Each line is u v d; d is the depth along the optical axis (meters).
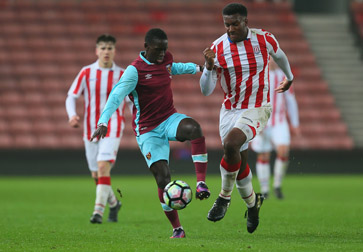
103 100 28.91
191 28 86.81
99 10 87.06
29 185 57.31
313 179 67.69
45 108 75.94
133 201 40.91
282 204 37.91
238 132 20.42
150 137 20.98
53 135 73.75
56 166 70.00
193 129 20.05
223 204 20.97
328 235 22.19
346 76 86.12
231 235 22.48
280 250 17.58
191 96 78.81
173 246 18.56
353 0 93.56
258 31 21.50
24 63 79.81
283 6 92.00
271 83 43.34
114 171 70.69
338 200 41.41
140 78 20.84
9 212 33.47
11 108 75.31
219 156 72.81
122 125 28.47
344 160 75.38
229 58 21.41
